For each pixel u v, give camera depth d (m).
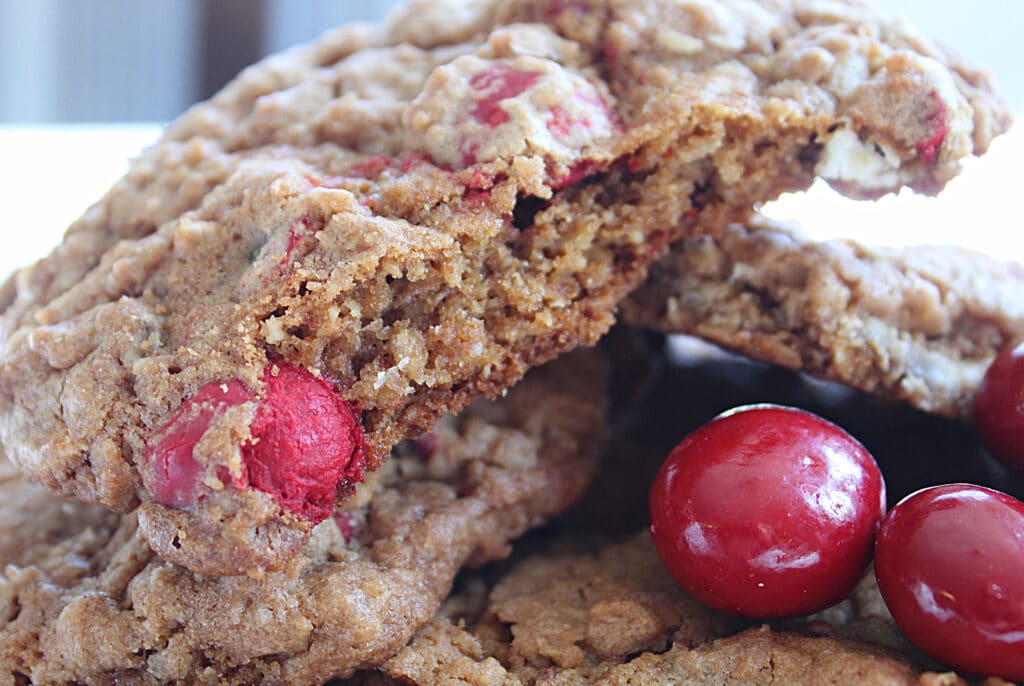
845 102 0.12
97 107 0.26
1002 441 0.12
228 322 0.11
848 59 0.12
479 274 0.12
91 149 0.21
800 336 0.13
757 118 0.12
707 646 0.11
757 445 0.11
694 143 0.12
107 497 0.11
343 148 0.12
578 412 0.14
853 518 0.11
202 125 0.13
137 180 0.13
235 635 0.11
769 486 0.11
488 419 0.13
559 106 0.12
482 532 0.12
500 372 0.12
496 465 0.13
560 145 0.12
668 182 0.12
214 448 0.10
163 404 0.11
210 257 0.11
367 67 0.13
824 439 0.11
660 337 0.15
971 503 0.10
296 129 0.13
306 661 0.11
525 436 0.13
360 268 0.11
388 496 0.12
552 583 0.12
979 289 0.13
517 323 0.12
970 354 0.13
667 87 0.12
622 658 0.11
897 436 0.13
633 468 0.14
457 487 0.13
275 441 0.10
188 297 0.11
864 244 0.13
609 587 0.12
